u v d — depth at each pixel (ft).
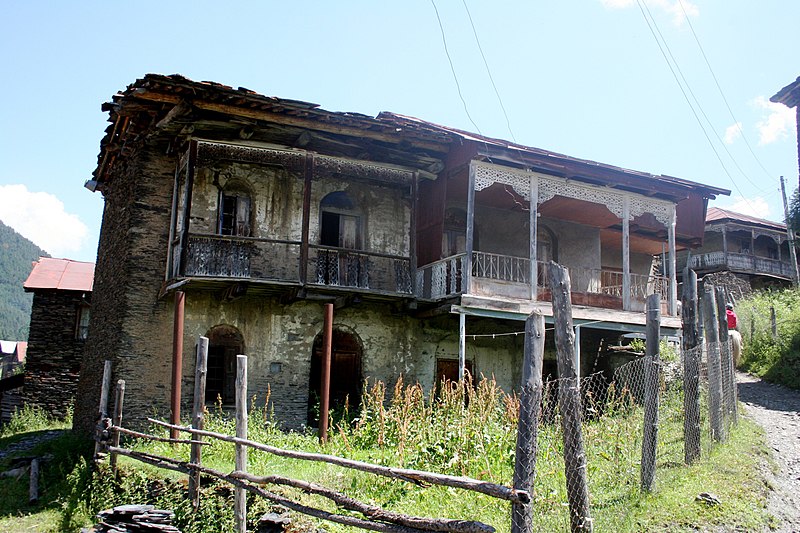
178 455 37.58
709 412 36.32
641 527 24.77
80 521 35.27
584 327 58.85
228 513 30.04
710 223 112.57
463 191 58.34
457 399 40.45
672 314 59.36
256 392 49.57
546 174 54.24
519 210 63.93
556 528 23.75
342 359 53.62
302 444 41.63
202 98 43.70
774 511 27.53
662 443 35.37
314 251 52.60
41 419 74.64
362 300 52.16
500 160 51.47
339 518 22.49
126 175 54.08
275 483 26.09
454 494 28.86
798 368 60.34
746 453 34.63
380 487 30.68
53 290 78.84
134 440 43.16
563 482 27.50
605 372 60.70
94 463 40.01
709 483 29.37
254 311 50.49
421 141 51.49
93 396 52.85
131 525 31.78
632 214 58.75
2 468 47.70
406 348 55.62
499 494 18.24
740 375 64.59
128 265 48.32
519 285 54.39
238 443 29.01
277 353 50.67
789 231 80.79
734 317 65.57
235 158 47.06
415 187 52.85
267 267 51.13
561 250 65.57
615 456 31.24
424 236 56.24
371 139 50.67
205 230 49.90
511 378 60.95
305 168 49.01
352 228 55.88
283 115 46.42
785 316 73.15
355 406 53.11
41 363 78.18
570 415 23.22
